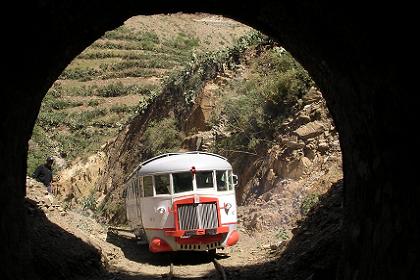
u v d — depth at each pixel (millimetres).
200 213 14094
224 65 24438
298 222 13609
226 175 15023
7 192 6793
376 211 6395
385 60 5473
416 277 5035
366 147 6914
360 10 5363
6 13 5559
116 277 11820
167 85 28688
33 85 7297
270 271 11273
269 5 7355
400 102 5449
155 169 14602
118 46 59656
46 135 41500
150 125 27750
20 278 7012
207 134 22797
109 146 33500
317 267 9625
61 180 32938
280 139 18531
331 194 13047
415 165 5262
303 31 7332
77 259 11367
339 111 8258
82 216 16797
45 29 6453
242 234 16969
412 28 4758
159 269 13516
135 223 16516
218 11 8406
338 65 7051
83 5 6723
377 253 6145
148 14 8352
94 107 47812
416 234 5188
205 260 14461
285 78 19391
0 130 6371
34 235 10773
